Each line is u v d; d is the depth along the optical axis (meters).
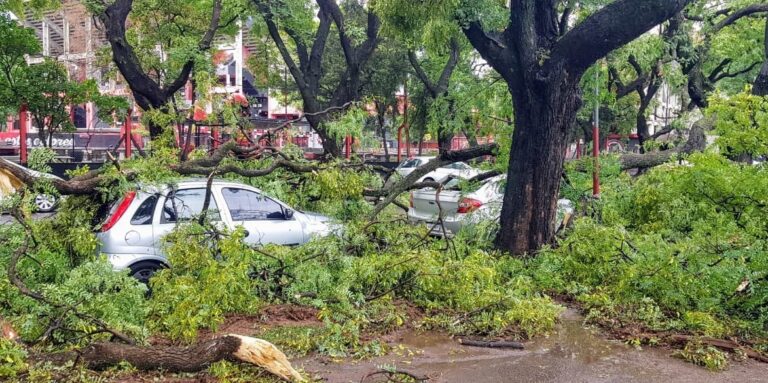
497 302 6.84
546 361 5.67
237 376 5.01
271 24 17.70
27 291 5.74
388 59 25.58
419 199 12.34
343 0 25.98
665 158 11.57
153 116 11.70
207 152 10.66
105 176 7.74
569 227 9.79
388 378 5.15
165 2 17.45
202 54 14.45
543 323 6.53
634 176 13.18
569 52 8.73
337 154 15.85
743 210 7.30
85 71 32.69
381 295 7.17
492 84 11.75
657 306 7.00
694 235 7.44
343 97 19.25
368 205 10.46
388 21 9.62
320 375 5.25
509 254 9.20
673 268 7.00
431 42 9.27
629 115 21.89
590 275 8.04
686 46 15.56
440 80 21.06
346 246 8.52
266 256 7.65
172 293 6.29
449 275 7.23
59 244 7.34
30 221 6.86
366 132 22.17
